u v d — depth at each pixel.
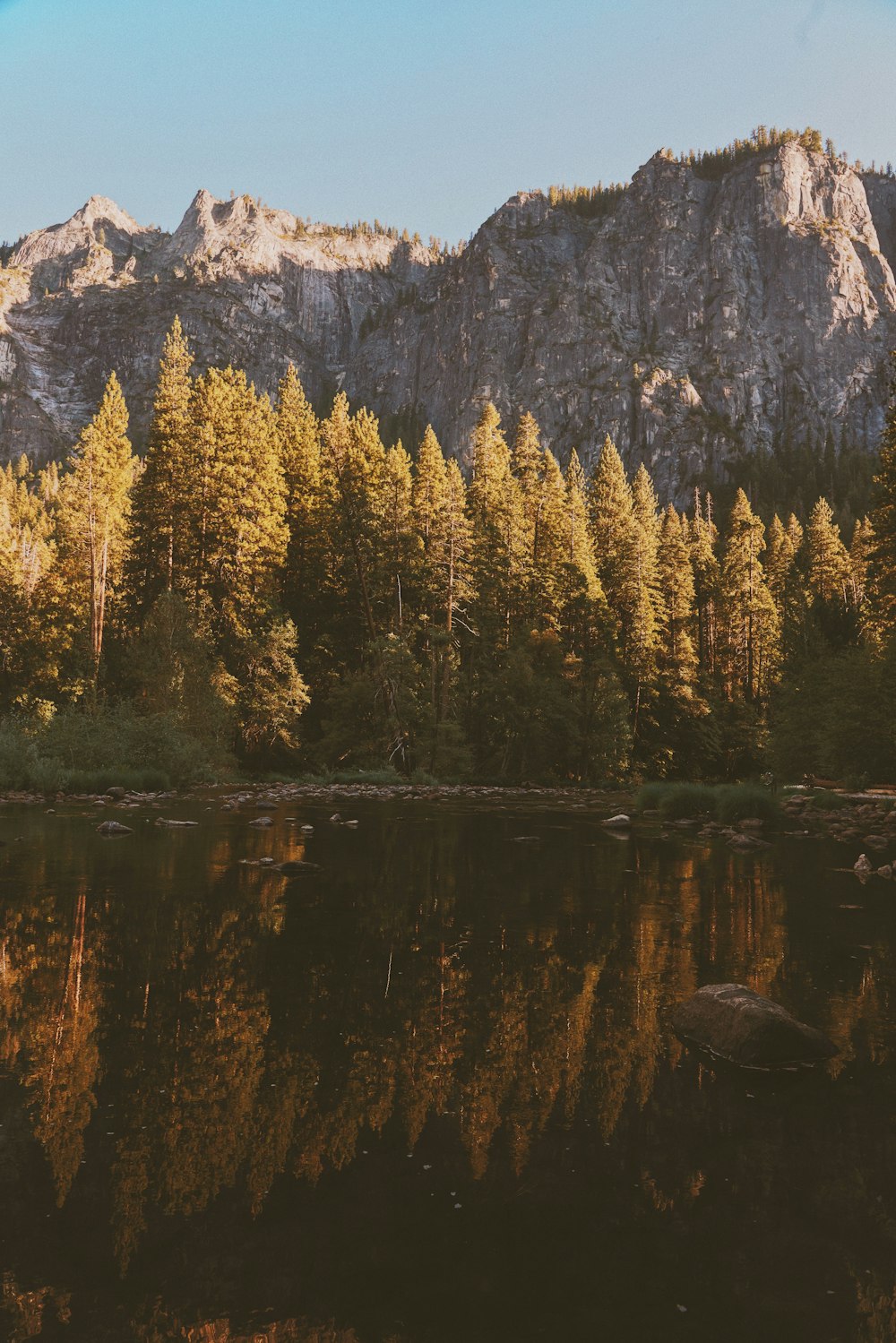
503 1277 2.99
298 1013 5.92
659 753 59.81
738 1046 5.23
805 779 37.09
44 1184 3.56
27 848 13.94
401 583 50.38
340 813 22.58
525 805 28.14
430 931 8.55
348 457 57.94
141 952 7.44
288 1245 3.16
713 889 11.53
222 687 39.97
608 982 6.88
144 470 49.94
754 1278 3.03
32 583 60.81
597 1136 4.14
